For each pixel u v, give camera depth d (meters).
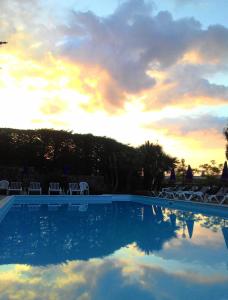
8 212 14.23
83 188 21.62
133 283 4.94
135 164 23.80
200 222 12.09
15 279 5.04
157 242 8.20
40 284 4.82
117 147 25.77
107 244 7.91
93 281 5.01
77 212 14.93
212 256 6.68
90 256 6.62
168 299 4.38
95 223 11.67
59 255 6.67
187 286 4.85
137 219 12.85
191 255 6.75
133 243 8.06
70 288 4.69
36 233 9.41
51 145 23.80
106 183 24.50
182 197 19.03
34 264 5.93
